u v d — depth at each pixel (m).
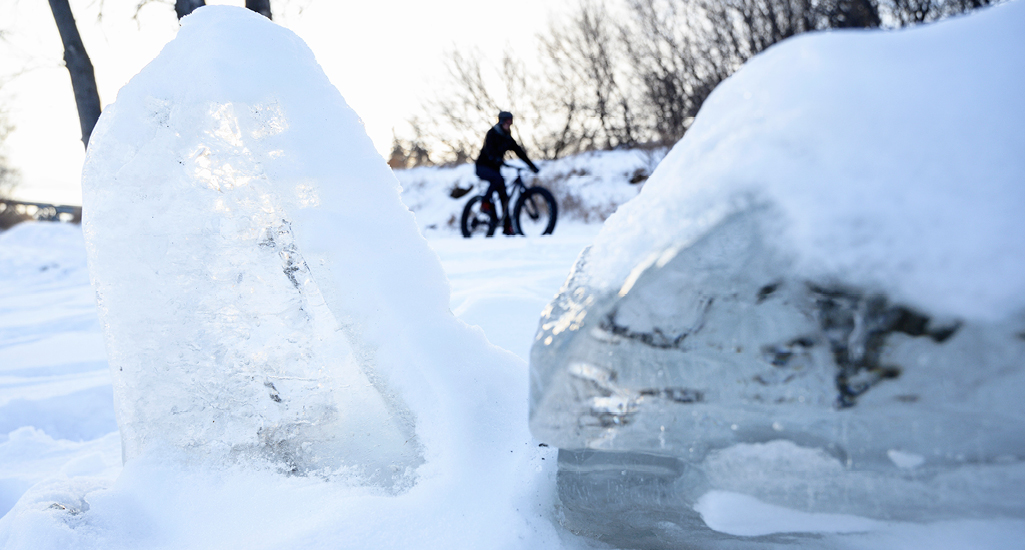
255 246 1.33
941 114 0.69
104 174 1.37
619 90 17.42
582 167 15.20
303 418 1.36
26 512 1.20
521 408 1.30
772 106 0.75
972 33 0.72
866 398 0.75
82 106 7.73
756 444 0.83
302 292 1.34
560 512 1.12
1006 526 0.76
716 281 0.78
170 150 1.32
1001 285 0.66
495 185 9.91
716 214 0.76
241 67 1.26
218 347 1.37
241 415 1.37
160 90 1.33
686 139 0.89
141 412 1.41
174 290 1.37
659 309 0.83
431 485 1.17
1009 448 0.72
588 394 0.90
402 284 1.30
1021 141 0.66
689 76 15.83
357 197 1.30
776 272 0.74
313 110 1.30
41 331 4.95
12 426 2.65
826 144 0.71
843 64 0.73
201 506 1.27
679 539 1.00
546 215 13.98
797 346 0.77
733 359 0.81
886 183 0.69
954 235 0.67
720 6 14.91
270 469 1.34
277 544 1.06
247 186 1.31
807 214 0.71
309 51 1.38
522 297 2.83
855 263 0.70
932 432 0.75
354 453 1.32
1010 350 0.67
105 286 1.38
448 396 1.24
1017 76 0.69
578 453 1.02
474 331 1.39
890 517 0.80
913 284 0.68
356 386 1.38
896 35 0.75
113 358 1.41
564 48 17.73
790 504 0.84
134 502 1.29
